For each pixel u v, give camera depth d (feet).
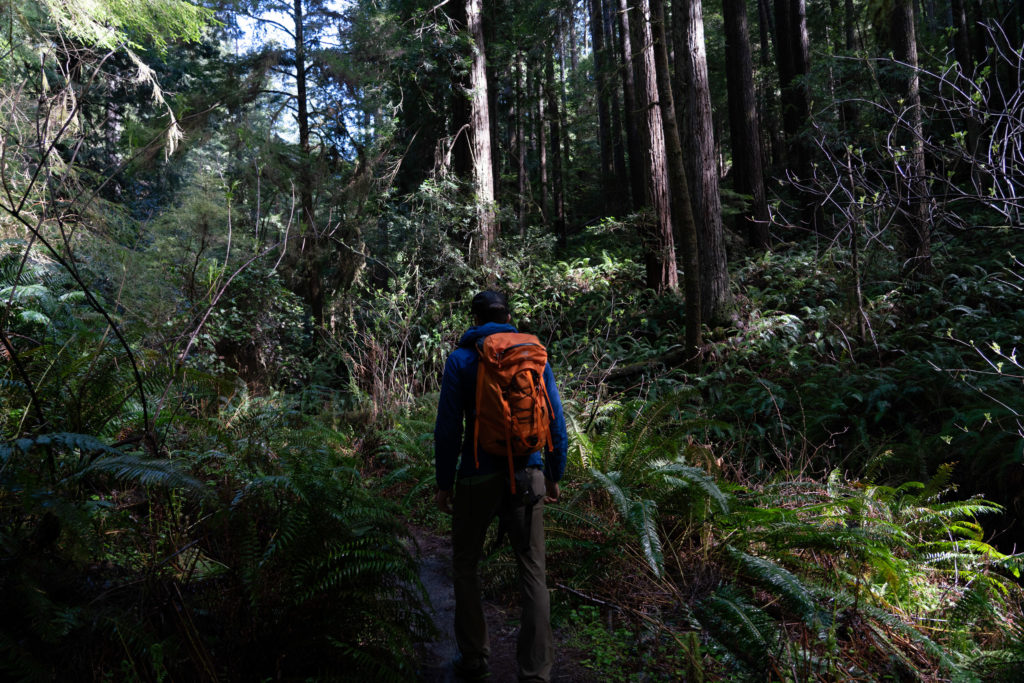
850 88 33.09
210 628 8.84
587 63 81.00
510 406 8.93
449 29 40.29
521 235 41.55
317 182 33.58
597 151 90.07
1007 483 18.33
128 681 7.25
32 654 7.32
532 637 8.89
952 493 19.47
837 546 11.62
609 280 41.01
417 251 37.14
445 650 10.69
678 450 15.71
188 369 12.10
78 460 10.86
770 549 12.56
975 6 46.55
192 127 30.55
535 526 9.33
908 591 12.25
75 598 8.26
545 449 9.66
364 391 27.35
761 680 9.45
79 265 14.58
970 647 11.32
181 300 14.25
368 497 10.39
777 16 55.93
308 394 29.12
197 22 31.32
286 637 8.86
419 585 9.40
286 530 8.91
